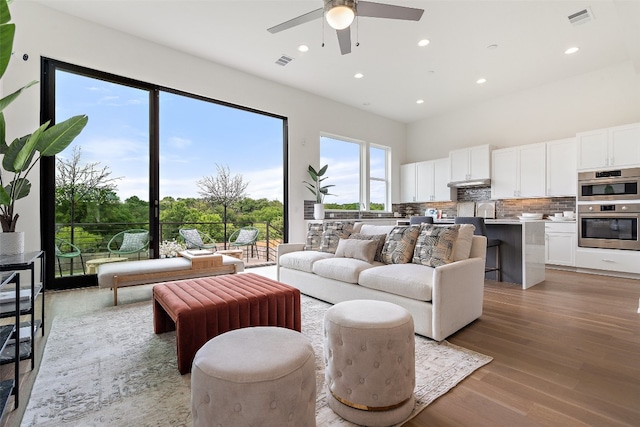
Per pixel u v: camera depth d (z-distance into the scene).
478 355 2.05
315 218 5.81
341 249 3.45
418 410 1.50
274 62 4.75
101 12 3.57
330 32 3.94
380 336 1.42
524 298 3.40
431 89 5.80
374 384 1.42
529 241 3.90
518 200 5.94
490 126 6.34
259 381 1.03
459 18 3.61
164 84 4.29
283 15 3.58
